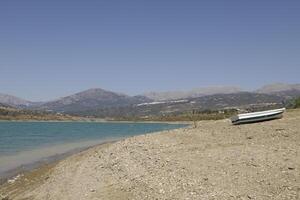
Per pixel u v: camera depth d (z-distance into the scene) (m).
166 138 29.44
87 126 166.62
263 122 32.81
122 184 18.14
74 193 19.30
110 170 21.42
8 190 24.50
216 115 141.75
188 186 15.56
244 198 13.55
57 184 22.38
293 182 14.73
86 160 27.73
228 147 22.47
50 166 31.08
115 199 16.42
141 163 20.95
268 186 14.55
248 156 19.20
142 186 16.88
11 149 53.44
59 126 163.50
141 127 150.00
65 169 26.67
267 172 16.22
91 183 20.02
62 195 19.73
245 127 30.14
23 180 26.92
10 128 133.75
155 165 19.83
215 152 21.11
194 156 20.66
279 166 16.94
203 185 15.41
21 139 76.50
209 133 29.34
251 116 33.75
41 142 67.94
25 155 45.12
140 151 24.59
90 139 76.31
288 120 32.28
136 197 15.88
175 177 17.03
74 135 92.31
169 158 20.86
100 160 25.34
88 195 18.08
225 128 31.05
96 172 22.06
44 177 26.19
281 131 26.36
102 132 109.06
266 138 24.53
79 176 22.59
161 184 16.45
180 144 25.75
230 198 13.67
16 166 35.50
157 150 24.12
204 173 17.00
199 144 24.81
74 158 32.19
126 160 22.53
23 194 22.50
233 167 17.44
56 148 54.66
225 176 16.23
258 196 13.62
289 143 22.12
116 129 131.50
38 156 43.81
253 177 15.74
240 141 24.39
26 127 145.88
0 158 42.06
